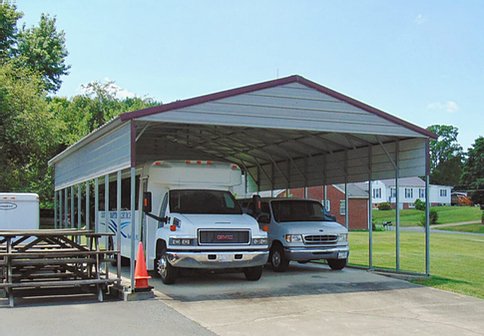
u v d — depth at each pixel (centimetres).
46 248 1282
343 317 984
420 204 7975
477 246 2988
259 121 1274
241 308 1040
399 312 1036
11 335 830
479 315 1023
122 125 1242
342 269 1614
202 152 2062
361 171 1708
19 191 2905
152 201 1391
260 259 1288
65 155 2111
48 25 4031
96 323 908
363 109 1389
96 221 1549
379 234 4175
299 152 1941
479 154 8831
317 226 1553
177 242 1242
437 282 1371
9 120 2675
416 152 1507
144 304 1069
